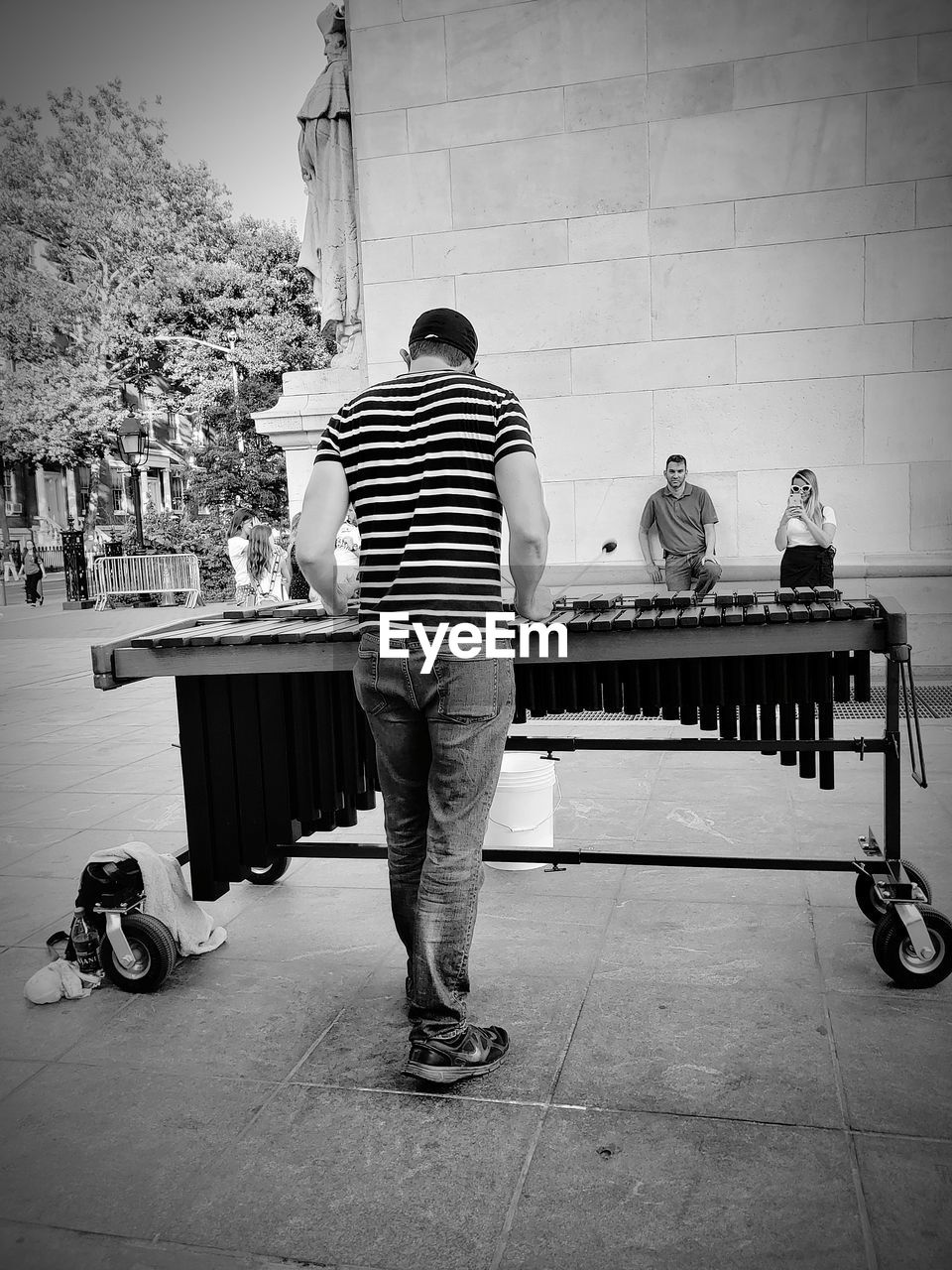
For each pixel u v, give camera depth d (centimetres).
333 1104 223
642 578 692
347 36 779
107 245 2831
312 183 828
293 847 298
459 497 217
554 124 684
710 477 691
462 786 222
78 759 591
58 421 2744
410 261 718
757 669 275
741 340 677
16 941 325
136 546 1978
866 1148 197
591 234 688
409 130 706
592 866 370
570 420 705
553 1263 171
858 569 668
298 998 276
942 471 664
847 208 655
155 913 289
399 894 246
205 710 287
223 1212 188
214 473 2228
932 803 425
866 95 643
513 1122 212
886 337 660
